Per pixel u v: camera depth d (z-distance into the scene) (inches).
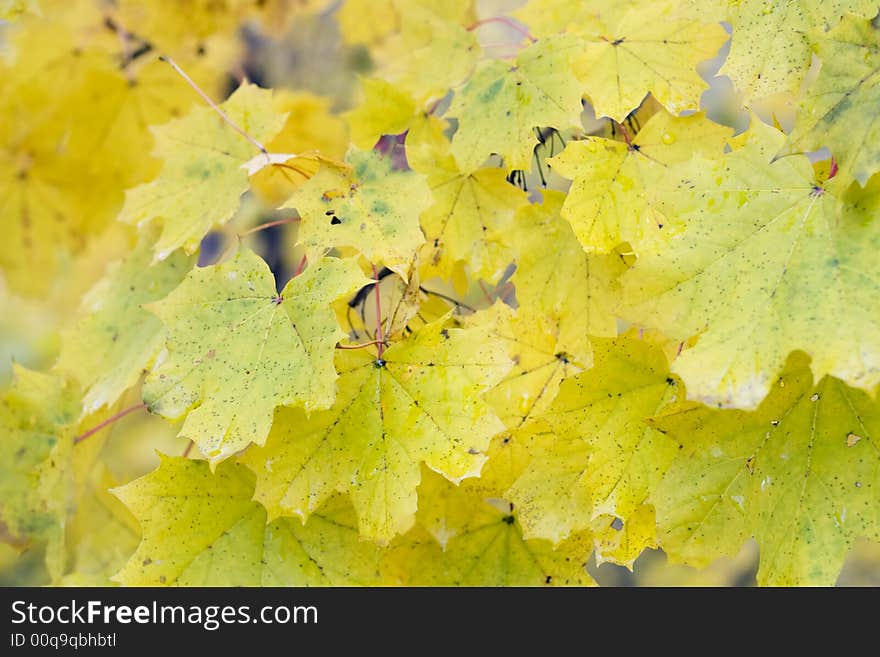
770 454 49.9
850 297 48.3
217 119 53.8
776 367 48.3
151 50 61.9
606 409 51.0
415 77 55.8
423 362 50.6
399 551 52.5
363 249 50.6
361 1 66.9
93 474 57.3
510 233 53.6
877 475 49.4
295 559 51.6
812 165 49.8
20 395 54.8
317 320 49.7
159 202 53.5
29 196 62.3
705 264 49.3
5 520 54.5
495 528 52.7
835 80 48.8
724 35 52.4
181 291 50.7
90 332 55.2
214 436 49.6
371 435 50.4
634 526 51.5
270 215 63.0
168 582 51.2
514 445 52.5
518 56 52.8
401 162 52.8
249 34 70.5
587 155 52.2
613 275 53.0
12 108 60.9
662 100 52.4
